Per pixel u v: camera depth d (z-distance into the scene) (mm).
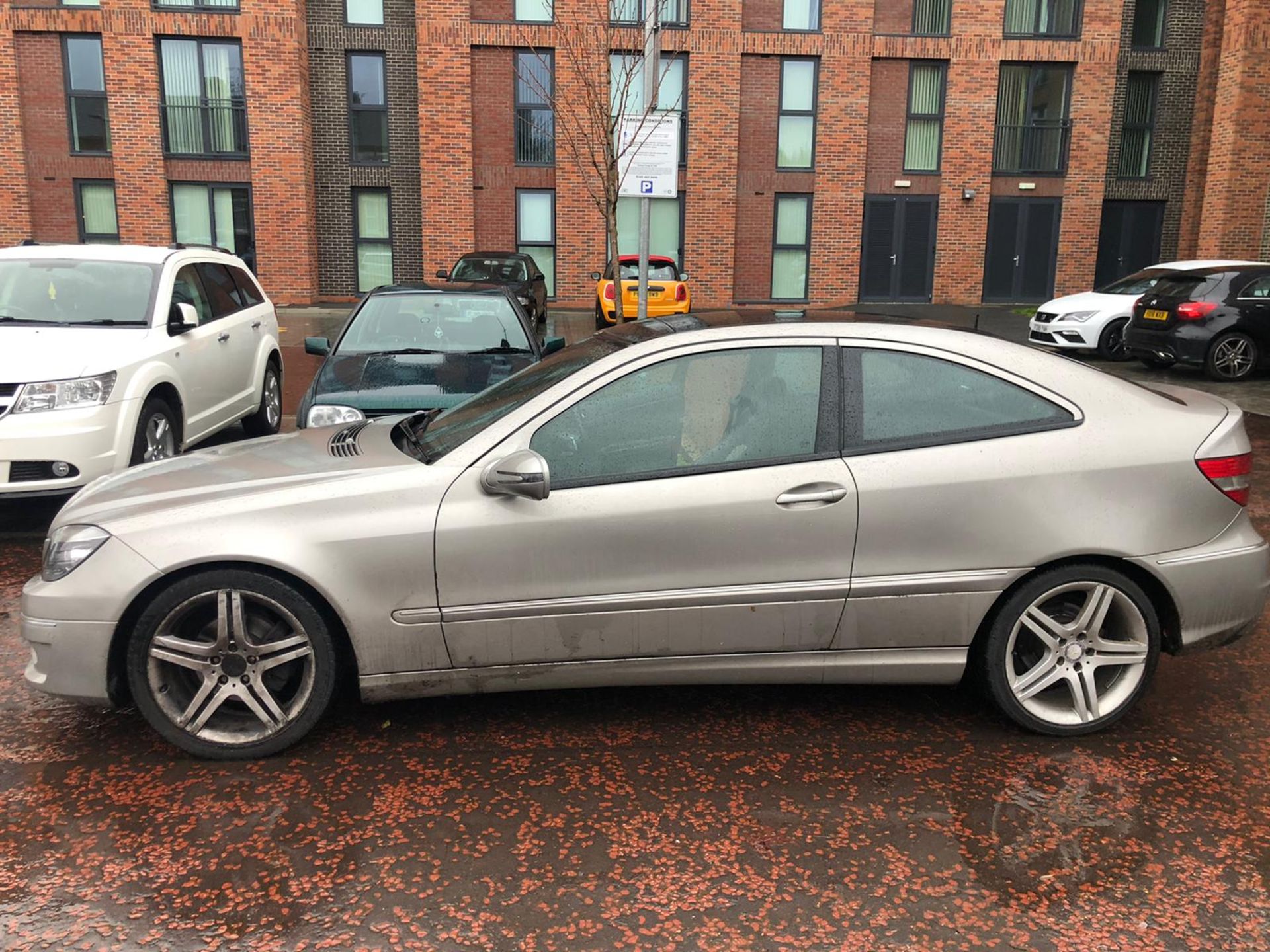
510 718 3850
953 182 23625
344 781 3379
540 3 22500
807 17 22859
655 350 3545
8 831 3074
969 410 3572
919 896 2777
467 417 3898
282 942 2582
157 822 3125
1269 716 3918
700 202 23281
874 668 3619
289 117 22594
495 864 2920
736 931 2633
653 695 4066
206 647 3418
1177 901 2766
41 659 3426
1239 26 20547
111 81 22156
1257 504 7449
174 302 7477
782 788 3348
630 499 3420
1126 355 15312
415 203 24203
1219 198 21250
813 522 3451
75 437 5988
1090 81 23469
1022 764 3514
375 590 3381
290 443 4105
